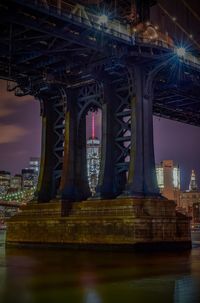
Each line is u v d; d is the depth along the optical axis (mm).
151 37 49312
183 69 55312
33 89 57688
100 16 45312
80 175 55812
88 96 55500
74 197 54594
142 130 49938
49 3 41812
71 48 47500
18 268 32688
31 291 22359
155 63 50969
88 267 32781
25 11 40781
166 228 48094
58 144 59156
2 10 39500
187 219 50719
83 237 50062
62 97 57469
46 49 47344
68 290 22547
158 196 49219
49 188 58219
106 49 47000
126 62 49469
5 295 21281
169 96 64438
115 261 36906
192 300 19594
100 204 49562
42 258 40531
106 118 52344
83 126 56969
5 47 46438
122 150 52000
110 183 51438
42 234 54562
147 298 20125
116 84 53750
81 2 46469
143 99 50656
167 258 39312
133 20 48906
